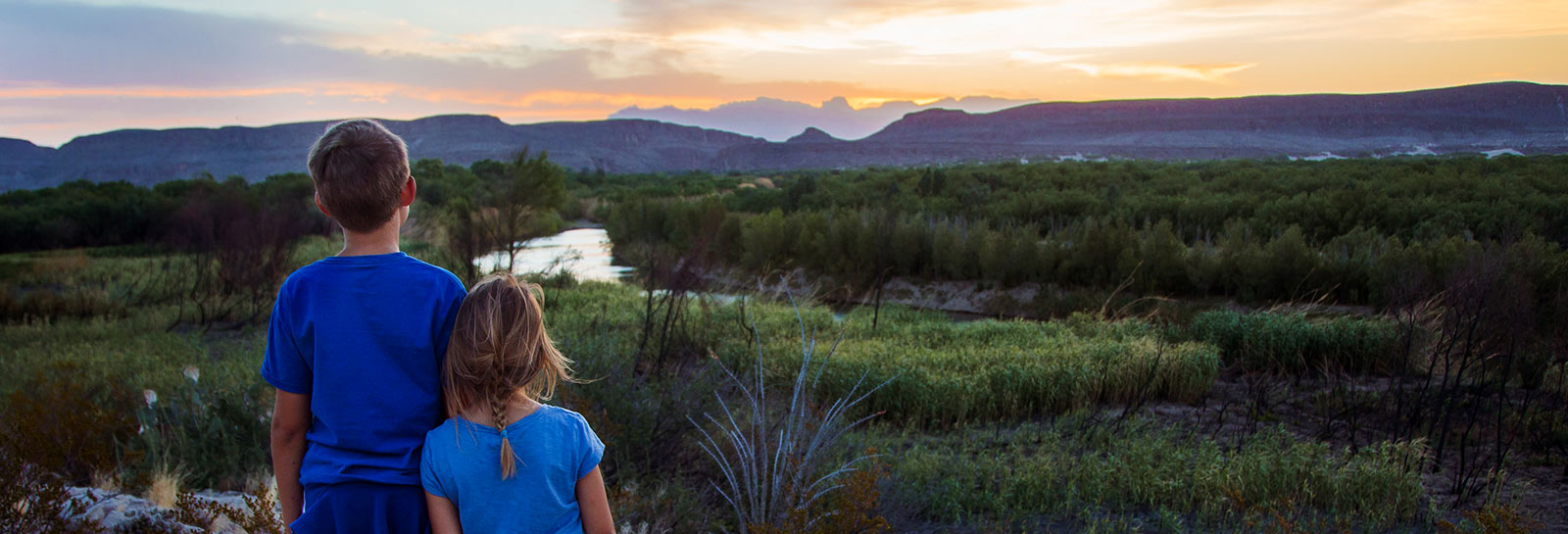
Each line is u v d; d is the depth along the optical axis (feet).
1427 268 38.88
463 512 5.50
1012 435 24.88
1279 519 15.35
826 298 69.62
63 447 14.48
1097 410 27.84
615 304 50.75
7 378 30.07
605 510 6.05
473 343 5.37
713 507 17.56
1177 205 88.02
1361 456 19.94
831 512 12.89
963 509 18.35
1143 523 17.39
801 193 129.18
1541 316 28.35
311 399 5.63
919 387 26.89
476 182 147.64
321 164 5.45
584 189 219.61
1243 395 30.22
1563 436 22.13
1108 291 58.65
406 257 5.78
